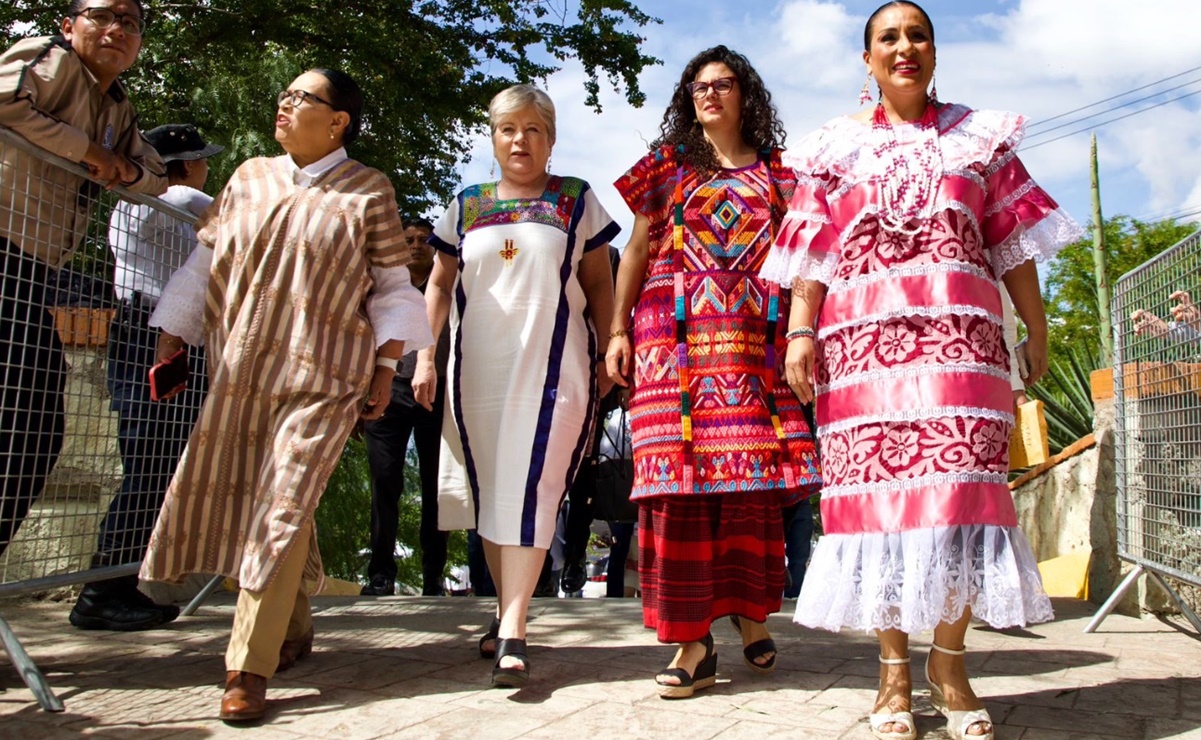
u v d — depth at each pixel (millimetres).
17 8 10273
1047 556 5840
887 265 2654
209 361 3082
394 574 5730
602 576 11477
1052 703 2891
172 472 4023
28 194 3180
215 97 9305
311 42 12398
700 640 3064
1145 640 3971
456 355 3547
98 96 3494
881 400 2598
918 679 3219
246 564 2760
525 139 3598
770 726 2666
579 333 3551
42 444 3348
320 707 2867
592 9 13008
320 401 2945
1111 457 5074
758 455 3109
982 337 2598
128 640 3779
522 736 2590
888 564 2547
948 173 2654
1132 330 4582
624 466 5855
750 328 3203
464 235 3637
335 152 3244
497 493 3326
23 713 2754
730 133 3393
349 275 3057
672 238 3287
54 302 3367
